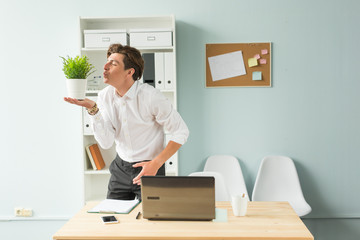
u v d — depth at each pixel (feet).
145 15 10.14
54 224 10.84
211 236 4.97
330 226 10.62
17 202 10.86
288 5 10.26
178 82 10.50
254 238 4.96
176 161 9.84
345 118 10.41
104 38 9.64
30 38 10.62
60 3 10.52
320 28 10.27
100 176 10.73
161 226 5.35
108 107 6.47
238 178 10.19
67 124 10.76
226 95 10.48
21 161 10.83
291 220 5.63
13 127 10.80
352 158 10.46
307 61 10.34
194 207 5.52
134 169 6.56
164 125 6.53
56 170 10.83
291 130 10.50
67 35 10.57
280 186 10.14
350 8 10.21
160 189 5.53
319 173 10.52
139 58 6.21
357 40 10.25
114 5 10.43
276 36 10.32
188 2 10.36
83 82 5.71
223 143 10.58
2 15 10.61
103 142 6.33
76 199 10.84
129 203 6.31
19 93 10.75
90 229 5.27
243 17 10.32
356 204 10.52
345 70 10.32
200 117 10.55
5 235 10.79
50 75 10.69
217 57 10.40
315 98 10.41
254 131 10.53
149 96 6.23
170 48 9.65
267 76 10.37
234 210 5.86
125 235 5.03
